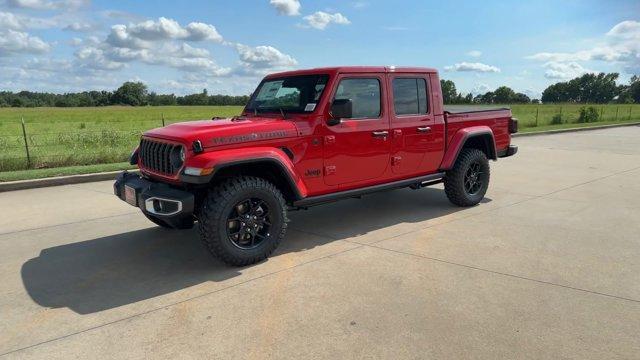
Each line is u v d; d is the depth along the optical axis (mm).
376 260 4641
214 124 4680
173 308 3689
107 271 4516
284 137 4699
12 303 3840
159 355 3021
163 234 5684
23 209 6953
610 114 40906
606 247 4949
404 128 5746
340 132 5125
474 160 6629
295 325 3361
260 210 4625
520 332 3211
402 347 3045
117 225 6098
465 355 2943
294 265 4551
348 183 5348
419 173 6125
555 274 4219
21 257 4934
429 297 3773
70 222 6254
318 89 5074
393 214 6449
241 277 4285
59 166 10781
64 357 3023
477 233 5488
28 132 25062
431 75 6086
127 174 5164
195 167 4164
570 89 146500
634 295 3775
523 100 102062
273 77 5734
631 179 9016
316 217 6363
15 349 3131
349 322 3385
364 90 5371
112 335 3289
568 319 3385
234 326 3371
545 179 9078
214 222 4270
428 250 4910
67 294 4004
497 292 3848
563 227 5703
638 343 3061
